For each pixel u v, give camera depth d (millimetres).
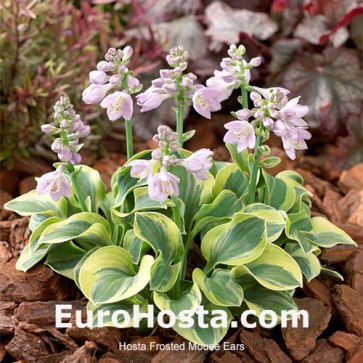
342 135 1246
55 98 1113
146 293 803
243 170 829
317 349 801
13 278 842
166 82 755
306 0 1289
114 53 745
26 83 1085
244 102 799
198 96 752
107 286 748
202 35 1268
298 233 816
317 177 1192
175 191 693
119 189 821
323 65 1250
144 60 1195
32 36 1138
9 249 906
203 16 1304
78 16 1188
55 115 748
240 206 818
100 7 1284
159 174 688
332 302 849
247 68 779
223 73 775
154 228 769
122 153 1259
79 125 755
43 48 1187
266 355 782
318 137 1293
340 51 1252
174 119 1270
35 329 800
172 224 772
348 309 827
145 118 1275
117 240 851
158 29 1288
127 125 815
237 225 790
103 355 783
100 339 790
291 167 1165
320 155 1261
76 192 821
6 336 818
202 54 1259
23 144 1148
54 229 803
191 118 1323
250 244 776
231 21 1261
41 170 1169
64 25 1184
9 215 1021
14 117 1129
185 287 807
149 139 1270
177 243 777
